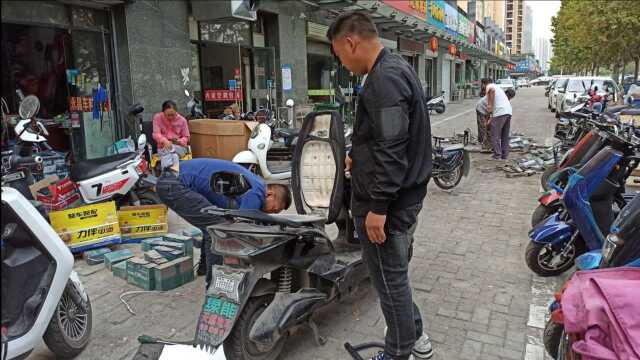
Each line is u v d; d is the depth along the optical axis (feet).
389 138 8.02
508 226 20.17
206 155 28.78
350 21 8.76
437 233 19.42
